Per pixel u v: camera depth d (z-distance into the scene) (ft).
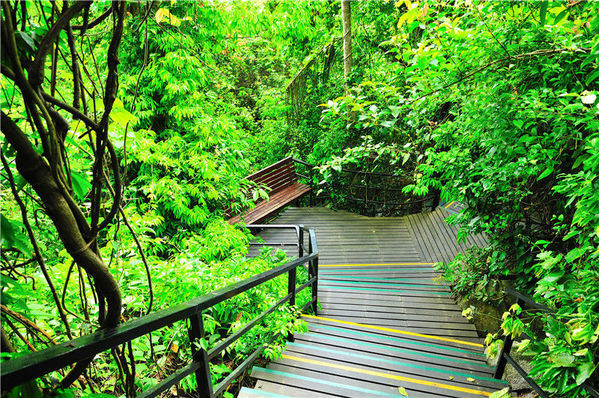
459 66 7.79
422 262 17.62
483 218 11.82
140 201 15.30
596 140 5.43
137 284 7.21
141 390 5.50
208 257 13.96
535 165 8.11
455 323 12.54
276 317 8.87
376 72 23.90
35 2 2.53
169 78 16.61
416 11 6.59
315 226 22.15
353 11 28.04
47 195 2.52
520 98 7.63
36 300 4.86
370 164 24.31
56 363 2.67
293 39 32.35
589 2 5.53
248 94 40.19
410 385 8.21
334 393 7.66
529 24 7.11
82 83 2.95
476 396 8.01
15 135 2.25
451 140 11.33
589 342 5.41
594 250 6.22
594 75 6.31
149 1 3.33
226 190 18.12
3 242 2.58
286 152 31.76
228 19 19.11
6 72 2.19
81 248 2.76
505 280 12.51
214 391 5.83
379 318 12.85
